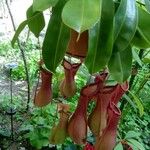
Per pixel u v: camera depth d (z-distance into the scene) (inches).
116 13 17.1
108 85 20.9
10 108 60.8
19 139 59.4
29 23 20.9
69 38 17.3
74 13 14.5
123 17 17.1
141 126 65.0
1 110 65.2
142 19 18.2
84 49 18.9
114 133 20.5
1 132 59.6
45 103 22.8
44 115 58.3
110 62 17.7
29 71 82.3
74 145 50.9
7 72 82.1
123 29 17.0
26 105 67.9
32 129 55.7
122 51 18.1
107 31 16.6
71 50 19.2
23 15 117.0
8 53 92.7
